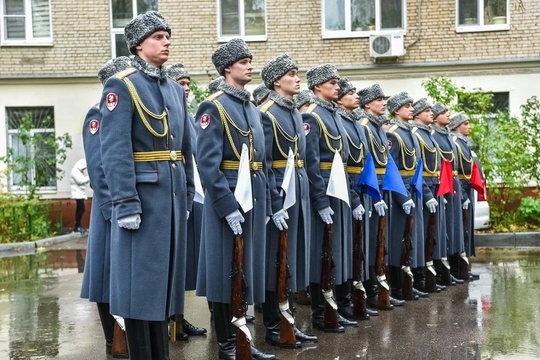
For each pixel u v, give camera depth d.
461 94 17.52
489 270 12.72
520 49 19.92
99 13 21.41
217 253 6.81
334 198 8.33
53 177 21.22
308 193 7.91
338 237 8.36
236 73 7.05
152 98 5.89
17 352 7.61
